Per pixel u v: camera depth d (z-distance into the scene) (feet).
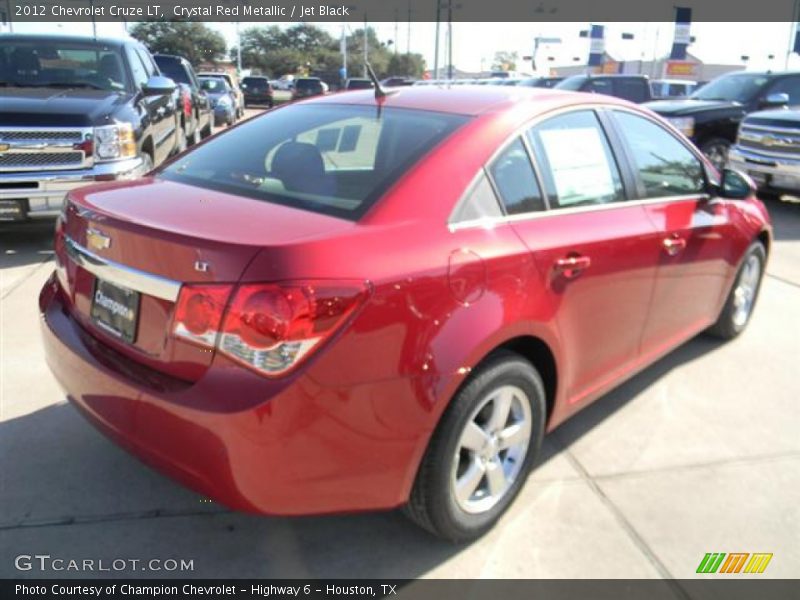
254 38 236.02
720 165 36.73
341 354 6.98
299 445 6.94
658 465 10.93
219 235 7.20
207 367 7.08
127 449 7.95
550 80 60.39
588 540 9.13
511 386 8.82
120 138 21.15
